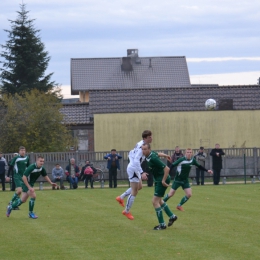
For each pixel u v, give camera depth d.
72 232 24.80
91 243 21.84
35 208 35.69
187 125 77.25
